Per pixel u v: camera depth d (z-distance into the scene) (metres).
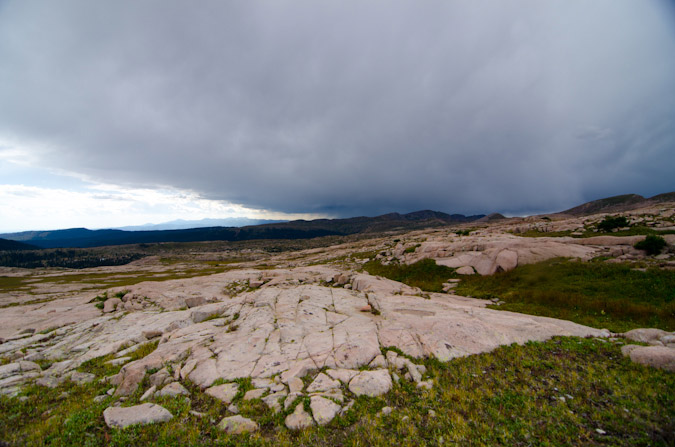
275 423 9.23
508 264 32.94
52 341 22.44
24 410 10.99
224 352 14.58
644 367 10.89
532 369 11.68
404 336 14.78
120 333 22.39
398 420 8.95
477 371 11.61
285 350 14.67
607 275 25.11
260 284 41.81
